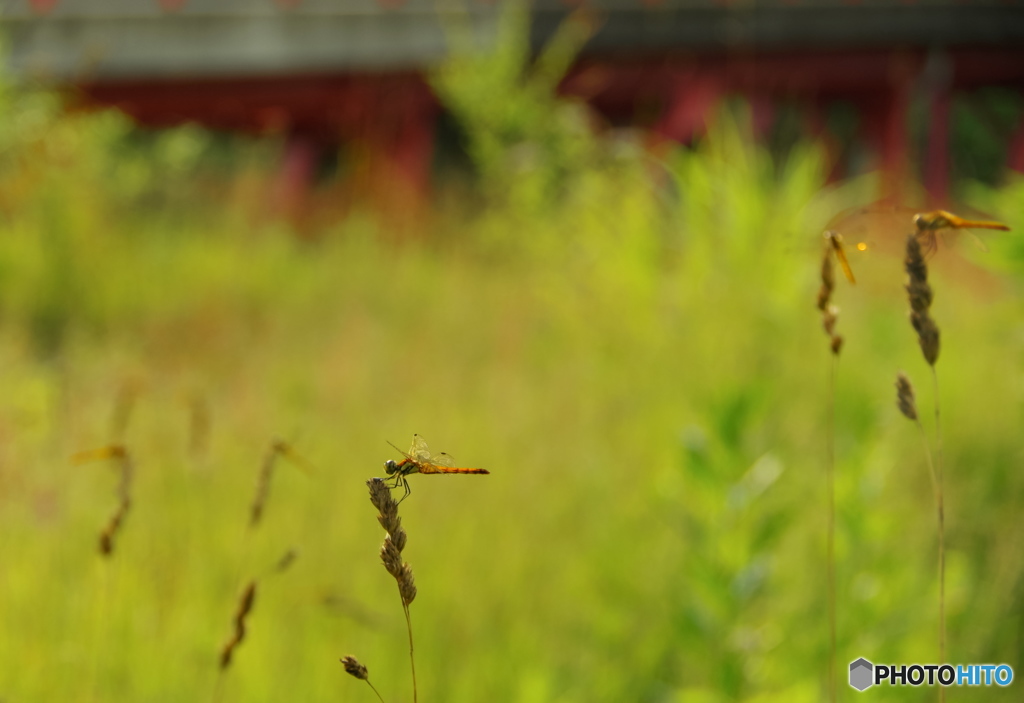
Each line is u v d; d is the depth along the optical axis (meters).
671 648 2.99
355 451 4.03
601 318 6.12
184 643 2.65
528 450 4.19
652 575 3.29
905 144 13.29
